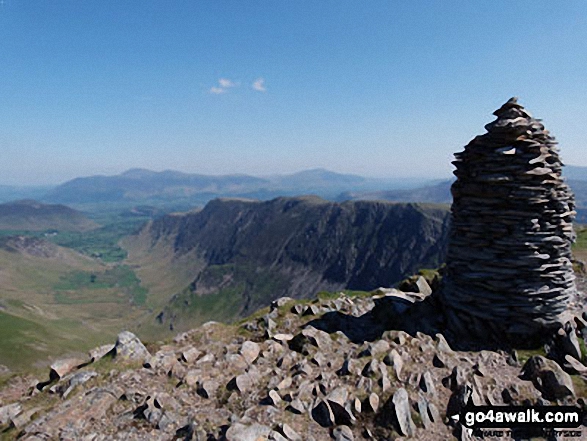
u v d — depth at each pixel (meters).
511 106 18.36
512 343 17.36
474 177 18.72
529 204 17.27
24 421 13.62
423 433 12.73
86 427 13.20
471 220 18.66
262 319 23.27
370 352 16.69
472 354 16.83
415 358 16.25
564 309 17.58
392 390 14.23
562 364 15.80
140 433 12.91
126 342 18.17
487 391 14.23
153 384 15.77
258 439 11.91
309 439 12.35
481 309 18.27
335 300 25.48
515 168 17.36
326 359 17.09
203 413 13.79
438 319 19.55
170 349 19.41
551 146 18.27
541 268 17.17
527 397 13.82
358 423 13.09
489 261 18.06
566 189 18.17
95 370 16.56
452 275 20.36
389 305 22.09
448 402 13.95
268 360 17.73
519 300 17.44
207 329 22.36
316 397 14.21
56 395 15.40
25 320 136.12
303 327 21.75
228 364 17.20
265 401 14.23
